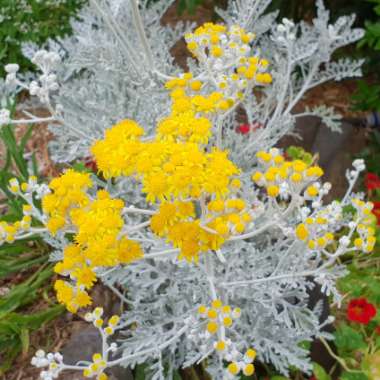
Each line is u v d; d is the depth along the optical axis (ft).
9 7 4.69
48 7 4.82
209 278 2.23
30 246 3.24
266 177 1.94
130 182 2.94
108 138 1.82
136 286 2.82
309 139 4.38
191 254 1.82
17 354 2.80
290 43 2.94
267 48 3.75
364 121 4.67
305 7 4.99
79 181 1.87
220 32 2.48
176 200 1.78
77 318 2.94
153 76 2.94
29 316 2.76
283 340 2.52
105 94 3.28
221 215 1.82
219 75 2.45
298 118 4.47
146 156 1.75
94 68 3.28
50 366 2.01
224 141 3.07
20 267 3.01
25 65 4.75
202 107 2.01
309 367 2.37
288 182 1.97
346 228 3.41
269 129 3.04
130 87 3.26
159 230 1.81
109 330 2.08
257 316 2.60
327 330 2.84
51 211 1.91
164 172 1.73
